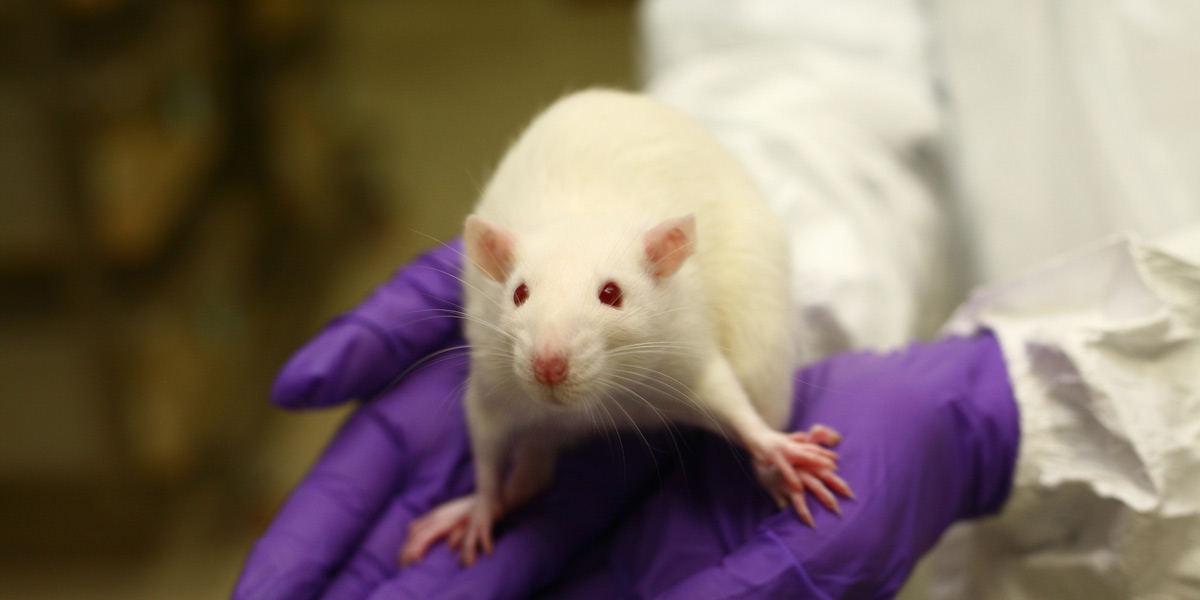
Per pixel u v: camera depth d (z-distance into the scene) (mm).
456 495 455
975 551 455
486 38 1548
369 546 443
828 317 489
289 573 430
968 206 547
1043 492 432
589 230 416
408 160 1229
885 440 423
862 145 547
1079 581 431
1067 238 527
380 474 449
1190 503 412
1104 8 519
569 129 440
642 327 408
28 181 616
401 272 475
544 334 399
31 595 708
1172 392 418
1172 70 507
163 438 743
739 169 442
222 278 884
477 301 423
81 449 718
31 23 582
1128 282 428
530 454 440
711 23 597
